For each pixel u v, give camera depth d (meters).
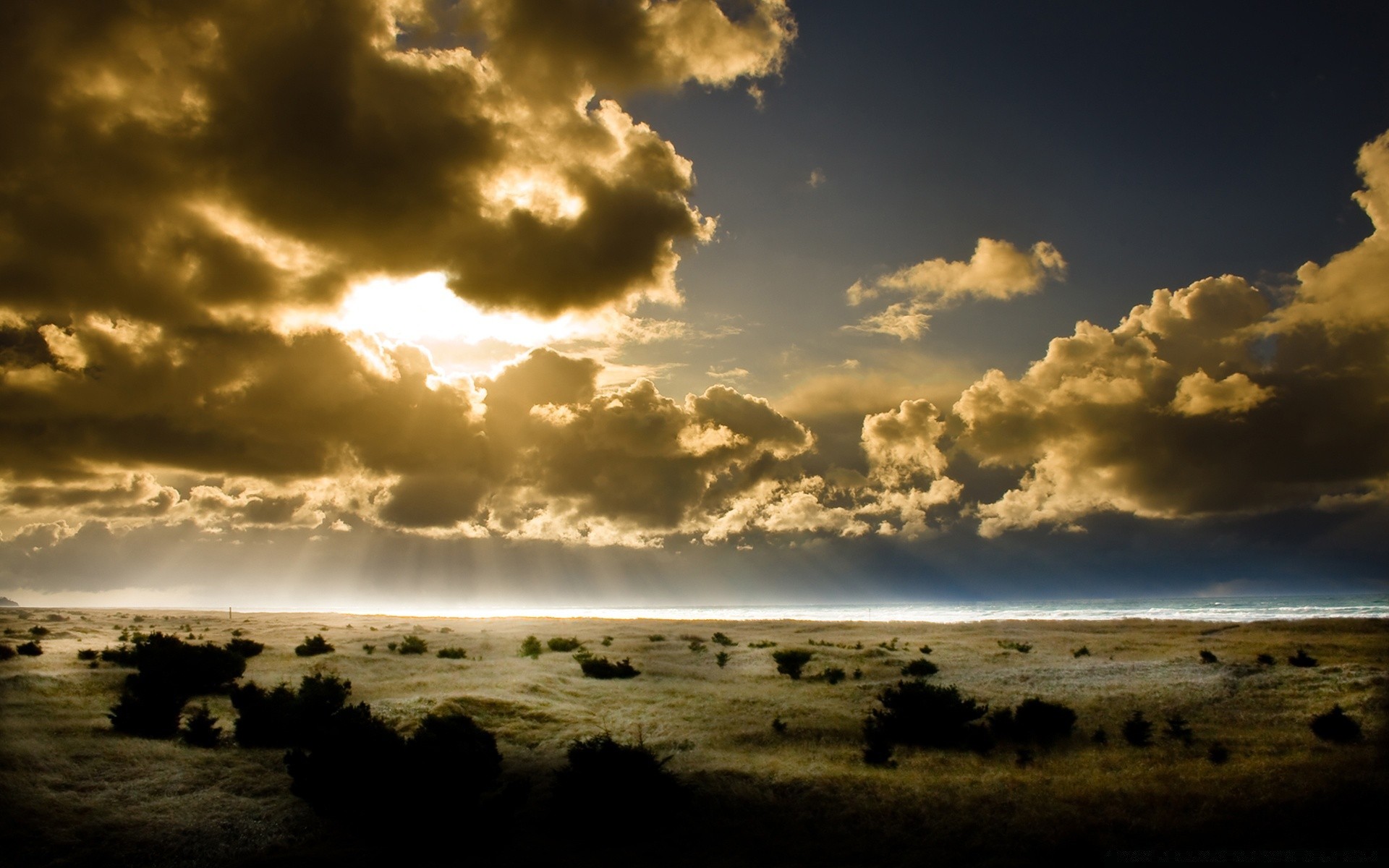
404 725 23.08
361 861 13.55
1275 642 45.97
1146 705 25.25
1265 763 17.06
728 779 17.55
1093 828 13.12
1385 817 12.74
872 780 17.20
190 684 29.17
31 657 37.50
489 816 14.59
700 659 45.94
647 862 13.19
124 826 14.88
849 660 41.91
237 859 13.73
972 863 12.11
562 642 52.12
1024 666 37.44
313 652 45.97
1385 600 167.12
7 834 14.05
